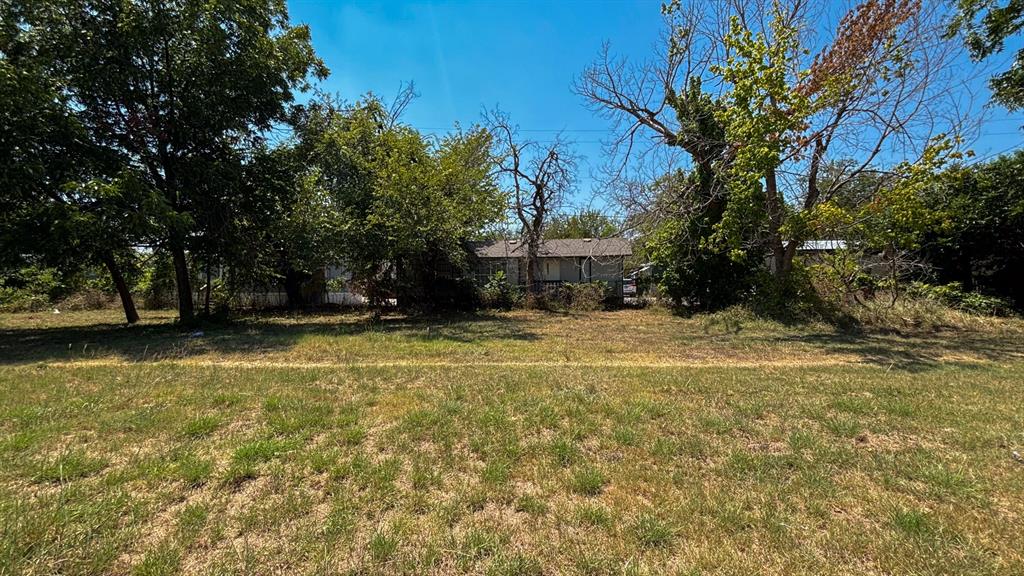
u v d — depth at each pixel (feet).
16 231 34.58
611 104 56.29
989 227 51.47
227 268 50.21
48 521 8.87
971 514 9.57
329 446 12.91
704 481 11.05
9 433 13.65
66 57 36.01
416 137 53.83
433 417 15.28
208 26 38.09
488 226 65.26
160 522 9.14
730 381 20.97
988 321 41.57
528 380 20.90
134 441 13.11
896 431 14.44
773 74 37.14
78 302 68.33
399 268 56.39
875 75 37.88
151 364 24.49
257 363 25.18
